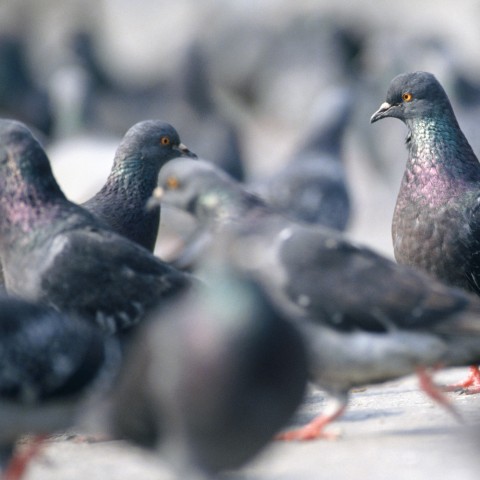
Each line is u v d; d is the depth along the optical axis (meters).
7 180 12.20
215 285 8.39
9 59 43.44
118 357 10.29
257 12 56.84
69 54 45.69
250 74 55.47
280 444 11.13
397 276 11.10
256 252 11.35
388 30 54.00
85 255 11.93
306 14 55.53
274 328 8.36
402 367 11.10
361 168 43.38
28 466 10.62
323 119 27.89
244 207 11.73
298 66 54.41
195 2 62.22
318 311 11.02
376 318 10.92
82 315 11.95
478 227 14.73
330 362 11.11
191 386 8.25
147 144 14.73
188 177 11.92
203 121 38.09
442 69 36.59
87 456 11.08
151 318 11.88
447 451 10.33
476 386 14.07
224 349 8.20
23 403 10.00
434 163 15.05
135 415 8.63
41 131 42.41
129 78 55.94
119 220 14.61
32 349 9.97
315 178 26.11
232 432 8.41
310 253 11.17
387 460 10.23
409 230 15.11
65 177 28.62
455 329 10.89
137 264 12.02
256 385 8.31
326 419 11.39
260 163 47.81
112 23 64.50
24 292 12.12
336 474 9.87
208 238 12.22
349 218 26.56
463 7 57.72
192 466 8.59
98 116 42.53
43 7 61.97
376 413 12.45
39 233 12.09
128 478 10.10
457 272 14.87
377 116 15.55
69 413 10.24
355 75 48.31
